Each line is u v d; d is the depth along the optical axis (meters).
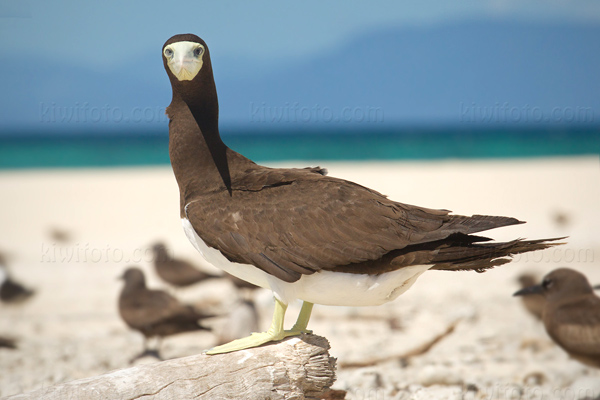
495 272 18.73
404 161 61.31
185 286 15.93
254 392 5.86
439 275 19.11
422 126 148.88
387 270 5.88
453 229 5.79
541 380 9.98
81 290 17.48
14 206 32.88
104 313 15.48
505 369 10.59
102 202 33.91
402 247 5.77
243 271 6.26
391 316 14.33
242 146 85.44
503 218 5.87
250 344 6.17
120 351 12.43
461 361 11.05
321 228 5.93
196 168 6.55
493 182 39.09
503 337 12.45
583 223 25.22
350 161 63.84
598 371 10.20
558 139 85.38
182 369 5.87
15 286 15.68
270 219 6.02
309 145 86.44
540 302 12.42
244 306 11.42
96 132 117.06
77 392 5.48
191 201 6.35
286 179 6.32
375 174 43.84
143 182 41.72
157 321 11.81
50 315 15.27
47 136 102.06
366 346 11.96
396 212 6.00
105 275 19.11
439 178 41.22
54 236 24.41
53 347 12.68
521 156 65.94
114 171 51.06
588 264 17.97
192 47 6.47
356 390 9.40
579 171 43.97
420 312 14.74
